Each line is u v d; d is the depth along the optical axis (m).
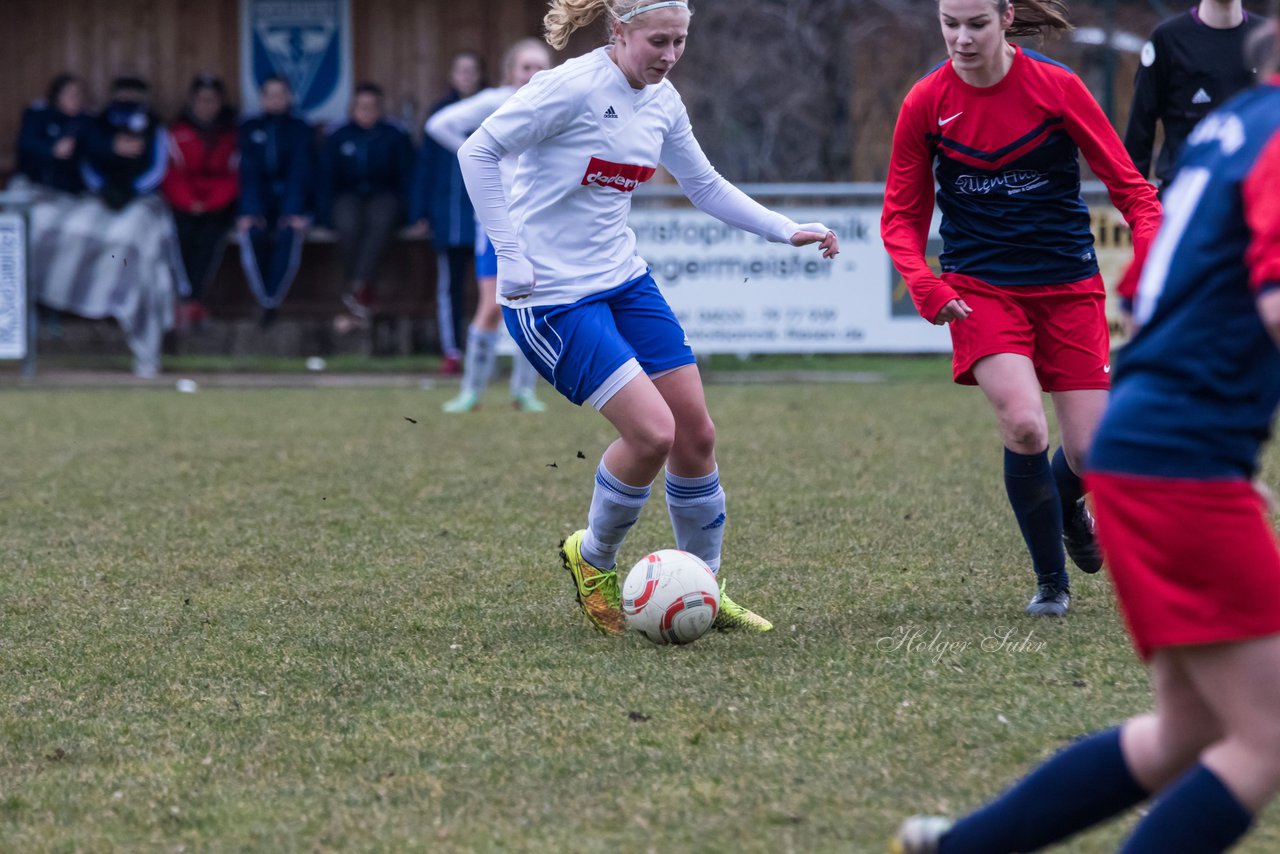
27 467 30.81
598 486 16.53
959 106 16.97
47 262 51.94
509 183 29.84
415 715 13.73
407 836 10.80
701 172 17.41
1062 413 17.50
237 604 18.56
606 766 12.20
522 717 13.60
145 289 52.28
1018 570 20.02
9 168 59.03
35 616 18.03
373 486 28.06
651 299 16.88
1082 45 63.44
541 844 10.59
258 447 33.81
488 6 59.00
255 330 58.81
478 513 25.06
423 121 59.00
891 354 51.38
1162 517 8.59
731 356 52.91
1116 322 45.66
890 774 11.88
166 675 15.30
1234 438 8.59
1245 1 54.03
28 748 13.00
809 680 14.56
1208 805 8.47
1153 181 32.91
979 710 13.48
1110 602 18.05
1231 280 8.53
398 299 58.94
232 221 55.53
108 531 23.72
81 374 52.75
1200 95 24.47
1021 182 16.97
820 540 22.17
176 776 12.20
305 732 13.30
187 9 58.81
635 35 15.98
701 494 17.22
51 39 58.91
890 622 17.09
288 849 10.59
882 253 48.53
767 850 10.41
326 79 59.06
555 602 18.55
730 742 12.76
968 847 9.29
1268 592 8.53
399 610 18.14
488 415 40.00
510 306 16.69
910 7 74.06
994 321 17.14
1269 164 8.17
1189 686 8.93
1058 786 9.16
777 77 78.06
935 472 28.94
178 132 54.69
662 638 16.16
